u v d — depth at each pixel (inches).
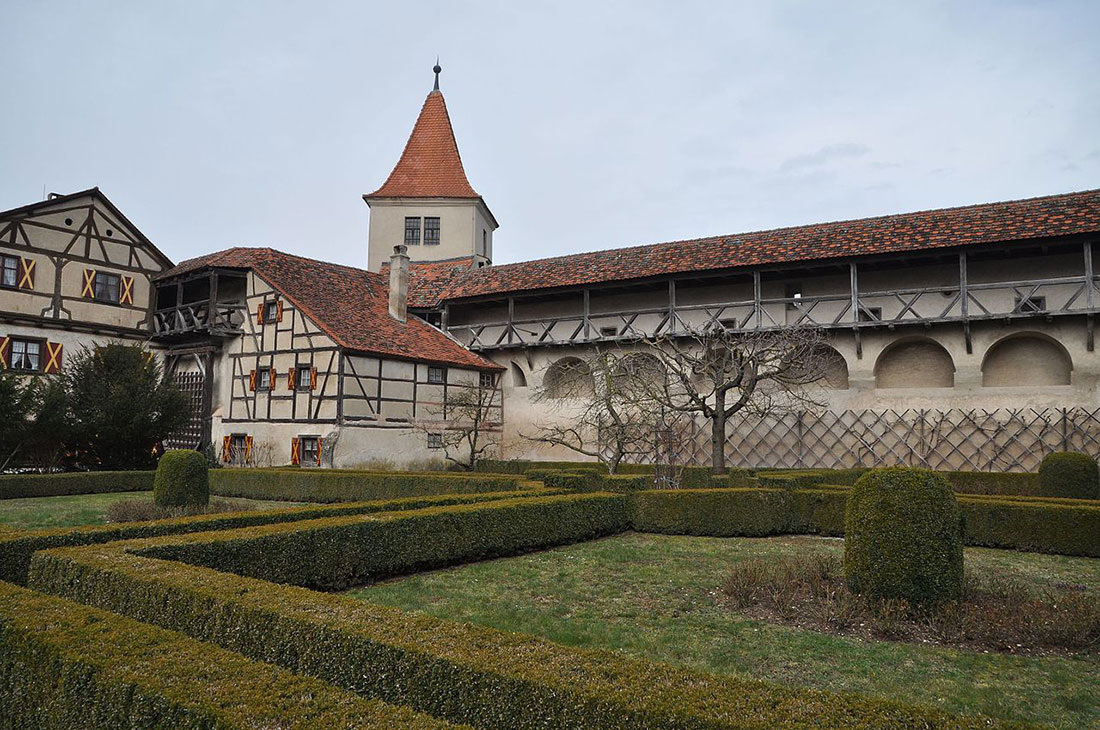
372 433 852.0
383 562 339.6
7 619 161.5
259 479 703.1
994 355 800.3
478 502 420.5
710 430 898.7
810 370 717.9
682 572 356.5
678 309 906.1
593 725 120.3
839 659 225.3
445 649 144.9
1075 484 559.8
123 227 1040.2
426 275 1186.0
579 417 898.1
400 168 1316.4
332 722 113.1
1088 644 237.0
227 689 125.5
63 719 139.3
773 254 862.5
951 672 215.2
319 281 994.1
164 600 193.9
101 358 820.0
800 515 497.0
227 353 963.3
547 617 271.3
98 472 719.7
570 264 1037.2
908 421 802.2
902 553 267.1
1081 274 762.8
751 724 111.4
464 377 994.7
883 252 788.0
